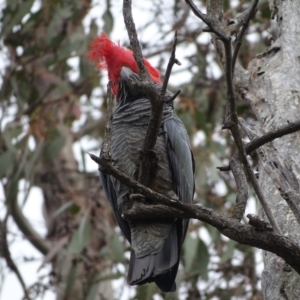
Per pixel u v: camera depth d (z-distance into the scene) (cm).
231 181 1220
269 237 521
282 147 661
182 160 809
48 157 1217
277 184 598
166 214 614
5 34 1204
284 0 778
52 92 1441
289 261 529
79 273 1207
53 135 1238
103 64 933
